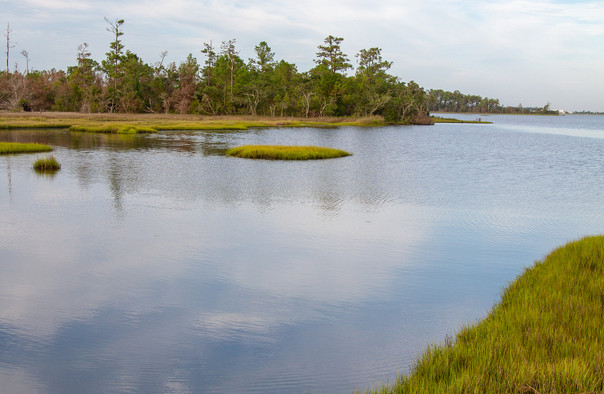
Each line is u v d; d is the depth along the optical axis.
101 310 10.05
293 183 26.45
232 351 8.40
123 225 16.91
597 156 45.62
